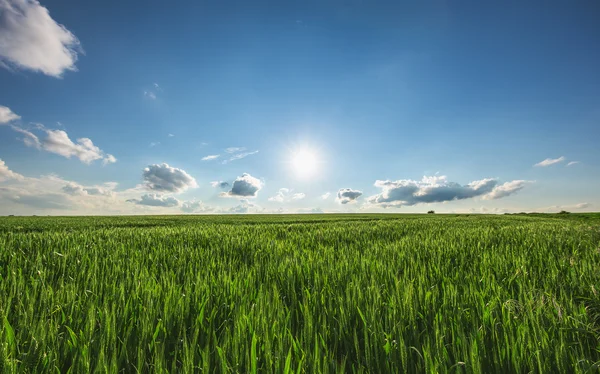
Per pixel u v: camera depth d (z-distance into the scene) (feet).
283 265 14.74
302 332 7.04
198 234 31.73
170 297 9.31
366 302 8.96
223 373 5.38
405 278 11.95
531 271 13.71
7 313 8.07
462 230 37.58
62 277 12.08
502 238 27.32
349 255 18.72
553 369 5.66
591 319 8.36
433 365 5.58
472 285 10.76
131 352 6.49
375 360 6.01
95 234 31.09
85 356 5.74
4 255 17.87
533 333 6.93
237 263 17.03
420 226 46.32
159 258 18.17
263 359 6.14
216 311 8.47
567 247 22.22
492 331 6.99
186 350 5.81
